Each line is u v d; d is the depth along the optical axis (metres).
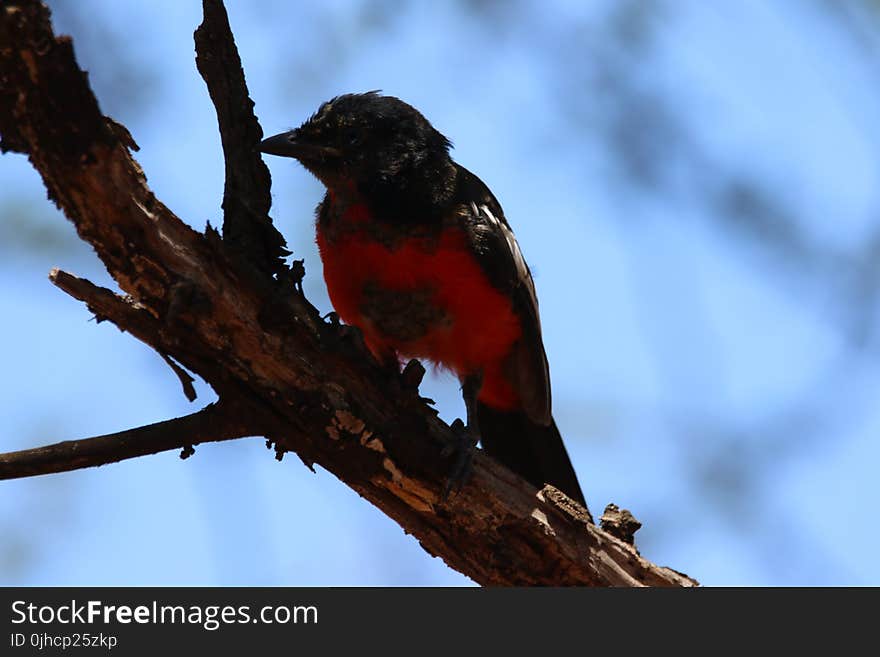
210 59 9.62
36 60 7.32
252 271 8.98
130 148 8.24
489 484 10.07
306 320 9.34
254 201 9.52
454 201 12.44
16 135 7.74
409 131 12.76
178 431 9.41
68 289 8.85
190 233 8.64
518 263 12.82
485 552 10.24
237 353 9.07
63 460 9.20
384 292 12.46
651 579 10.16
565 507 10.10
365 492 10.20
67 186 8.00
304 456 9.88
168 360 9.25
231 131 9.61
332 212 12.65
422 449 9.93
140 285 8.58
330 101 13.23
